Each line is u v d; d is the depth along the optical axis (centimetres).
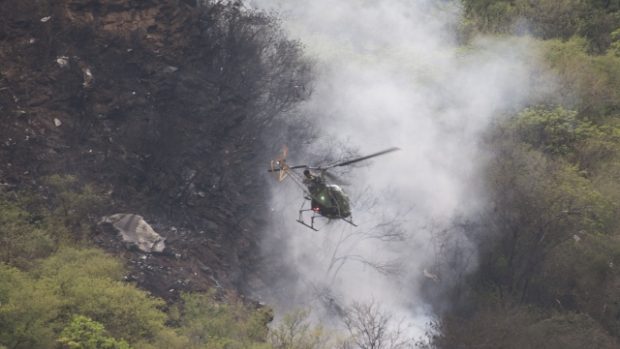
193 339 7062
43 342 6212
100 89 9500
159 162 9294
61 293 6806
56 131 9025
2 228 7588
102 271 7344
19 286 6512
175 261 8512
